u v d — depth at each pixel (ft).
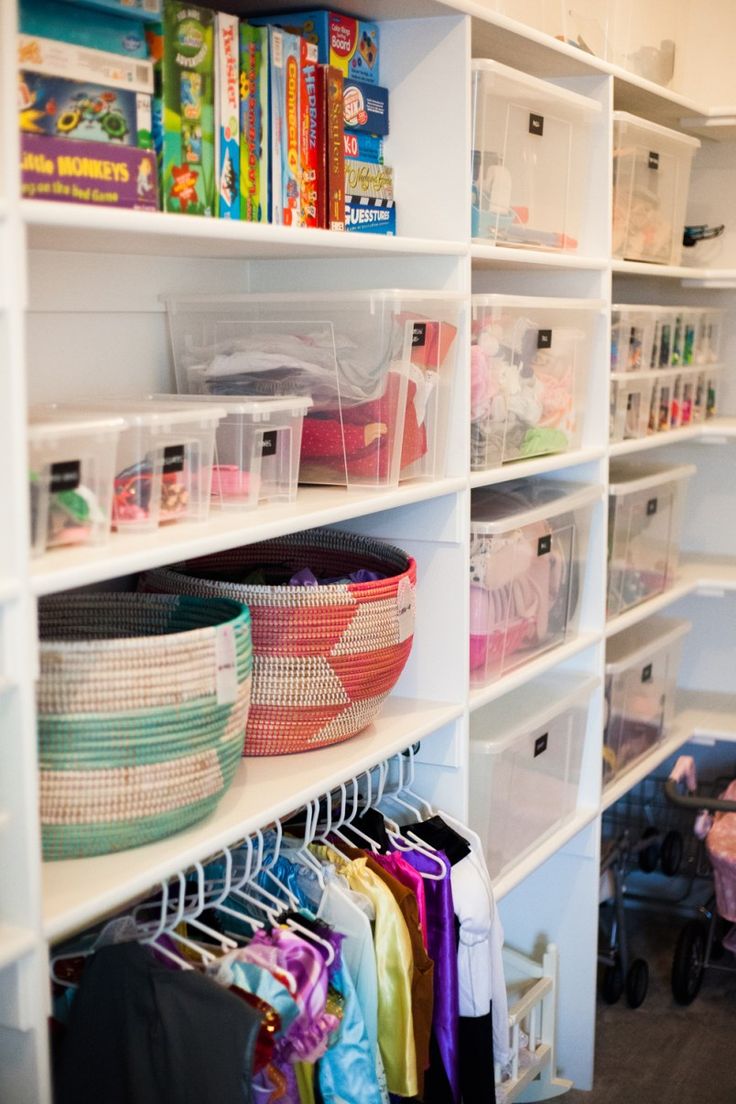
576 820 9.25
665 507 10.61
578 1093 9.21
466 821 7.54
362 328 6.46
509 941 9.82
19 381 4.29
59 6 4.94
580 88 8.74
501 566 7.76
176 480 5.46
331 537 7.55
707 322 11.19
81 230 4.79
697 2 11.40
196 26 5.61
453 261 7.04
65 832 5.03
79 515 4.86
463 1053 7.07
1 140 4.20
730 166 11.74
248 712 6.21
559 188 8.39
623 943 10.25
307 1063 5.66
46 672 4.90
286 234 5.53
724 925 11.25
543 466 8.13
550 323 8.21
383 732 6.88
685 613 12.62
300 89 6.37
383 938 6.17
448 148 7.10
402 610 6.54
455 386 7.16
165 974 4.89
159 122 5.48
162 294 6.91
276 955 5.39
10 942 4.49
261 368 6.66
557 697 8.84
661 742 11.06
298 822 7.07
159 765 5.11
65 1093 5.10
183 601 6.15
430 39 7.06
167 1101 4.90
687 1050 9.68
